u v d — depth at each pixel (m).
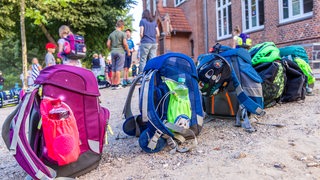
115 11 23.45
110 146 3.94
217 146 3.54
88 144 3.03
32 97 2.74
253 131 3.92
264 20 15.89
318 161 2.93
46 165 2.79
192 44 23.73
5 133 2.79
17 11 19.91
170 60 3.56
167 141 3.50
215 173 2.82
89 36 24.30
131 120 4.02
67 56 3.68
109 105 7.14
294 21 13.97
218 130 4.14
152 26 9.88
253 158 3.08
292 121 4.23
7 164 3.70
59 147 2.64
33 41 25.33
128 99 4.08
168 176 2.87
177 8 24.94
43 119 2.63
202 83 4.06
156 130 3.34
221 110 4.52
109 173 3.07
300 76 5.27
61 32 7.10
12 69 45.09
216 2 20.94
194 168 2.98
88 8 22.03
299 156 3.07
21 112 2.68
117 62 10.84
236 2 18.31
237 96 4.12
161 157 3.36
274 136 3.69
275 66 4.75
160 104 3.48
